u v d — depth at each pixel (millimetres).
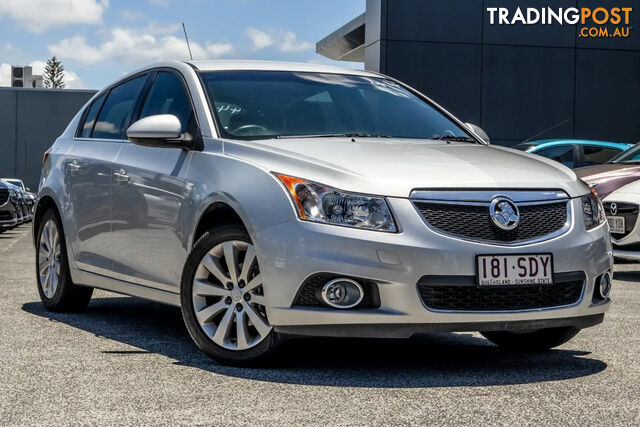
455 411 3520
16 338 5121
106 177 5543
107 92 6305
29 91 38750
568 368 4434
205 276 4516
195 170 4719
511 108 23109
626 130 23562
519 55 23094
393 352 4863
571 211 4367
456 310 4074
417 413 3484
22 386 3904
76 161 6016
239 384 3977
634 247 8883
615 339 5301
